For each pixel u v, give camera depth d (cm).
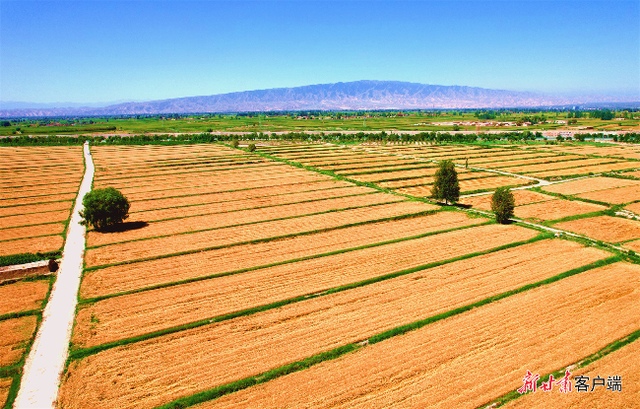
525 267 4025
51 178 8875
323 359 2622
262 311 3262
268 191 7669
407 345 2758
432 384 2378
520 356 2616
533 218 5772
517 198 6894
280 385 2395
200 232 5338
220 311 3266
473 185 7944
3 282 3791
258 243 4925
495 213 5591
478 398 2266
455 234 5075
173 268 4156
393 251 4541
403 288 3622
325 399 2278
